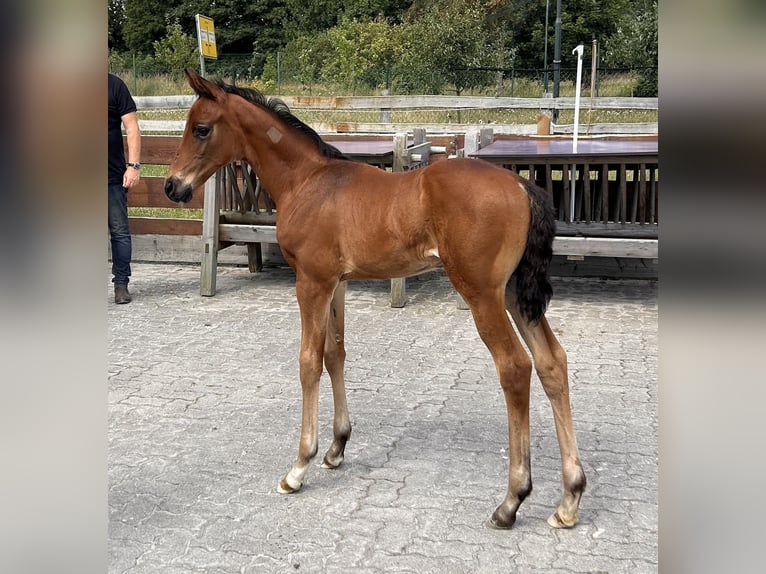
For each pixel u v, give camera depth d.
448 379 4.41
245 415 3.90
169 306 6.21
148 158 7.54
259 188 6.55
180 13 31.55
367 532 2.72
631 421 3.73
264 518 2.83
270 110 3.14
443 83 21.89
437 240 2.67
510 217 2.54
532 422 3.73
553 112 12.91
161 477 3.18
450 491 3.03
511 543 2.63
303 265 2.97
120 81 5.93
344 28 27.30
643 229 5.75
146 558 2.57
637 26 21.86
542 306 2.61
